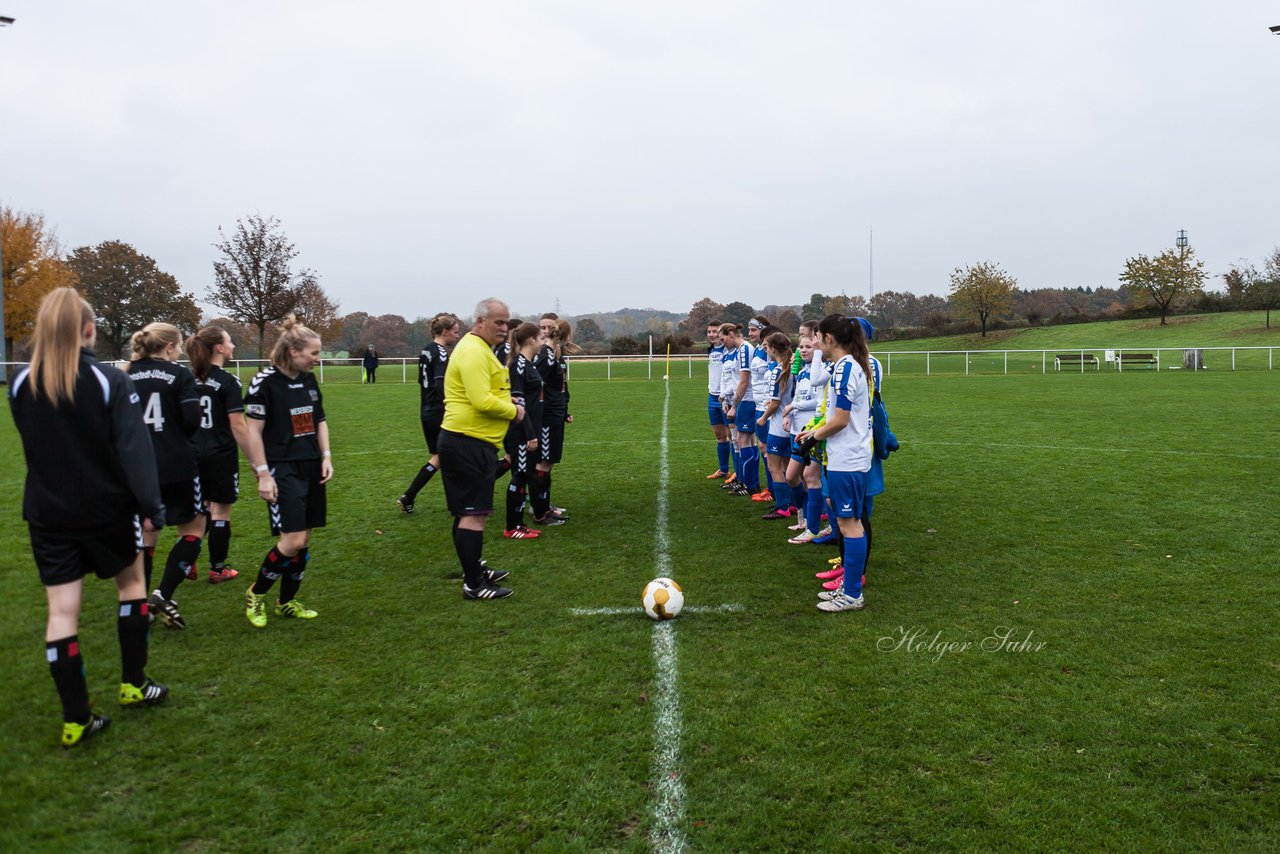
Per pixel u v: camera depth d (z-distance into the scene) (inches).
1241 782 119.3
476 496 198.7
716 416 360.5
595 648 170.6
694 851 105.1
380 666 161.6
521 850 105.2
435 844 106.2
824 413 239.6
